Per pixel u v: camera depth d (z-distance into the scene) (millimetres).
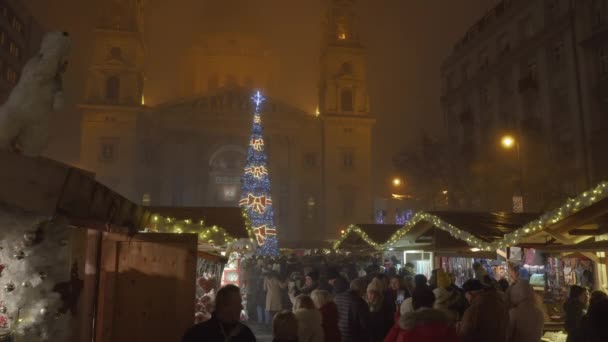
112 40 60844
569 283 12352
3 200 3725
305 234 63562
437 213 12898
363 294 7371
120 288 6469
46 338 4695
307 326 5879
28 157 3861
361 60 67875
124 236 6566
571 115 34562
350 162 64562
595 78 32719
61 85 5059
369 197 64000
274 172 64500
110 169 57656
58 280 4828
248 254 17234
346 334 6961
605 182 7949
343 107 66500
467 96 49375
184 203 61594
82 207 4328
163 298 6504
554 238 10133
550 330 9609
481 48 47250
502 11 45344
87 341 6023
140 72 61812
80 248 5188
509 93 42188
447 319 4121
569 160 34781
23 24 62438
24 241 4598
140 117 60625
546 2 37938
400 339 4137
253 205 28719
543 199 34750
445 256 14719
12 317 4645
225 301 3842
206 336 3752
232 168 64438
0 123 4598
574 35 34594
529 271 14680
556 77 36500
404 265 16719
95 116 58562
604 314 4742
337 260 23375
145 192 59875
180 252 6621
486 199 40719
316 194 64812
